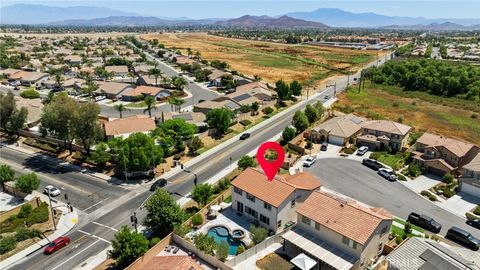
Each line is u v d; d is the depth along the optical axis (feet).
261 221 190.49
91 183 239.91
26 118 322.96
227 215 200.95
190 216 196.85
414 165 253.85
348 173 253.24
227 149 299.99
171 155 284.00
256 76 573.33
